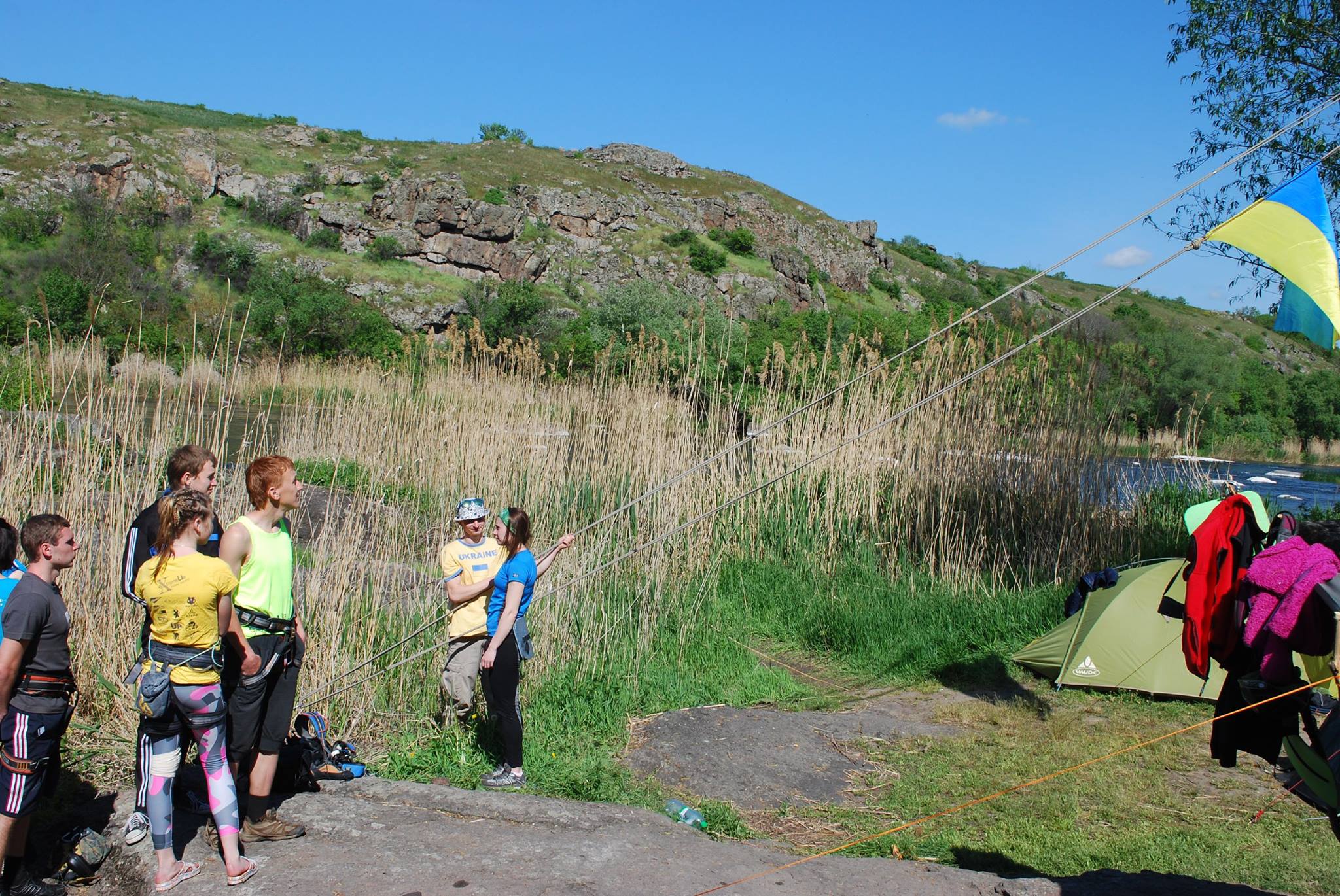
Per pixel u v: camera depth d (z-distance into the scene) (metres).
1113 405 10.48
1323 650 3.69
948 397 10.57
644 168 80.94
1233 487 8.60
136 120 60.25
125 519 6.21
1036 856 4.82
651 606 8.38
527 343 13.34
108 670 5.70
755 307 57.12
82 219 45.19
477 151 71.88
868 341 12.26
